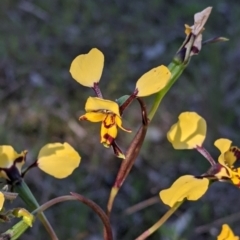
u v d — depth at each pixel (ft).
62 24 21.81
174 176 16.61
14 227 6.03
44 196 15.01
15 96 17.92
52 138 16.88
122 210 15.39
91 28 22.33
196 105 18.97
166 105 18.90
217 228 14.79
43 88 18.22
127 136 17.44
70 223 14.66
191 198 6.48
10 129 16.78
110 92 18.67
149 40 22.38
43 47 20.42
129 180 16.20
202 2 25.39
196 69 20.57
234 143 17.99
